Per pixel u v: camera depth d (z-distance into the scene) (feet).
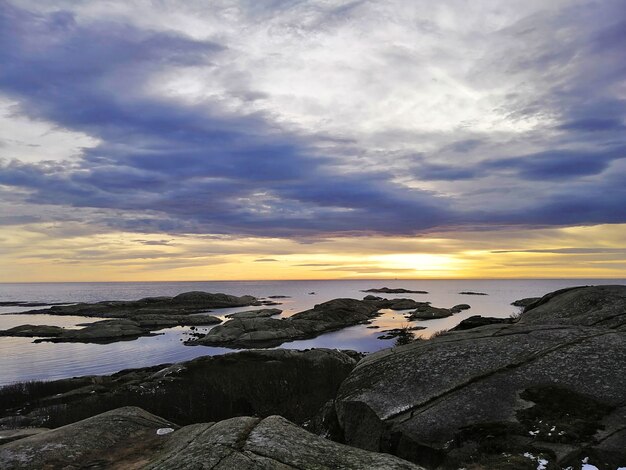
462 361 36.22
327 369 101.71
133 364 178.09
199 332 273.13
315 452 17.85
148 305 461.78
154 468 18.17
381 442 30.71
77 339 246.68
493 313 343.87
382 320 311.68
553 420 28.17
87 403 91.91
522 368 33.88
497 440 27.48
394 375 36.58
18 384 127.95
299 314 304.91
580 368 32.68
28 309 519.19
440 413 30.76
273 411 75.10
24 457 21.45
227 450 17.95
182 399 86.02
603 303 48.32
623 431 26.35
